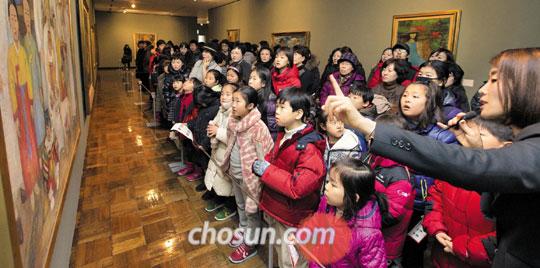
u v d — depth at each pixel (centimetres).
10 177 75
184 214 264
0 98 70
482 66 404
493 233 122
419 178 171
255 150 207
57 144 147
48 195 120
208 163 286
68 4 261
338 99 71
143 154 408
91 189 306
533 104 64
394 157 65
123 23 1705
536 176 56
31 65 102
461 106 309
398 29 498
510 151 60
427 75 245
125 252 214
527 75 64
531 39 354
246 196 206
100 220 252
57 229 134
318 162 157
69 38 251
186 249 218
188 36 1855
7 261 70
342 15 606
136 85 1076
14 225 72
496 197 74
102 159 387
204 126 288
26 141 91
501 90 67
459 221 135
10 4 82
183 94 371
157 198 291
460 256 131
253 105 212
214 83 301
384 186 151
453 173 60
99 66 1705
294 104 164
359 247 125
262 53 468
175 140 439
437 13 443
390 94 306
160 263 203
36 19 115
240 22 1027
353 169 123
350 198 124
